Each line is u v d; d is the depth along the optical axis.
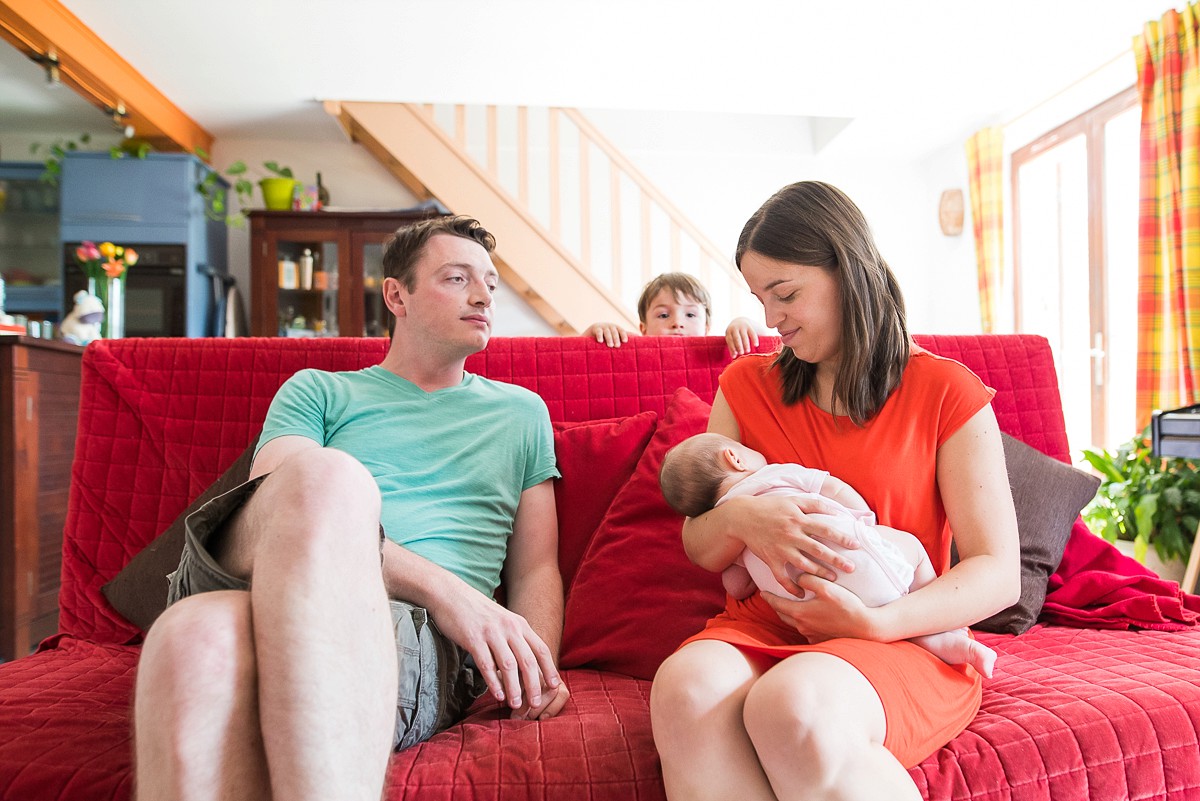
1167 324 3.66
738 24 4.04
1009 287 5.26
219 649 0.71
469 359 1.67
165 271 5.09
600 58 4.48
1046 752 0.94
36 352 2.71
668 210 5.25
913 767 0.90
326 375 1.45
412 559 1.12
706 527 1.10
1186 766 0.97
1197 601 1.44
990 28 3.99
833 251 1.08
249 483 0.91
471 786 0.91
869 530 0.99
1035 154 5.03
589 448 1.53
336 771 0.73
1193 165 3.46
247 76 4.73
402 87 4.92
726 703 0.85
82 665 1.26
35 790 0.89
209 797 0.69
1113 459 3.51
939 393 1.09
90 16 3.99
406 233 1.50
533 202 5.87
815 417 1.17
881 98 4.94
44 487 2.75
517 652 1.08
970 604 0.98
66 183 5.07
